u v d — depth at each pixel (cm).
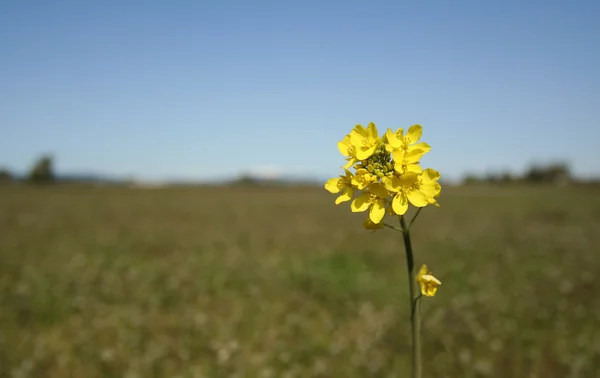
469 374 39
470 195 304
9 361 43
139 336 49
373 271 79
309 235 128
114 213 194
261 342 48
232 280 72
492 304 58
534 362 42
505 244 106
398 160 15
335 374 40
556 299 60
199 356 44
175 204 250
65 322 54
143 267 83
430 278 15
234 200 288
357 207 16
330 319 54
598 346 44
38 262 87
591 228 134
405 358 43
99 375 41
